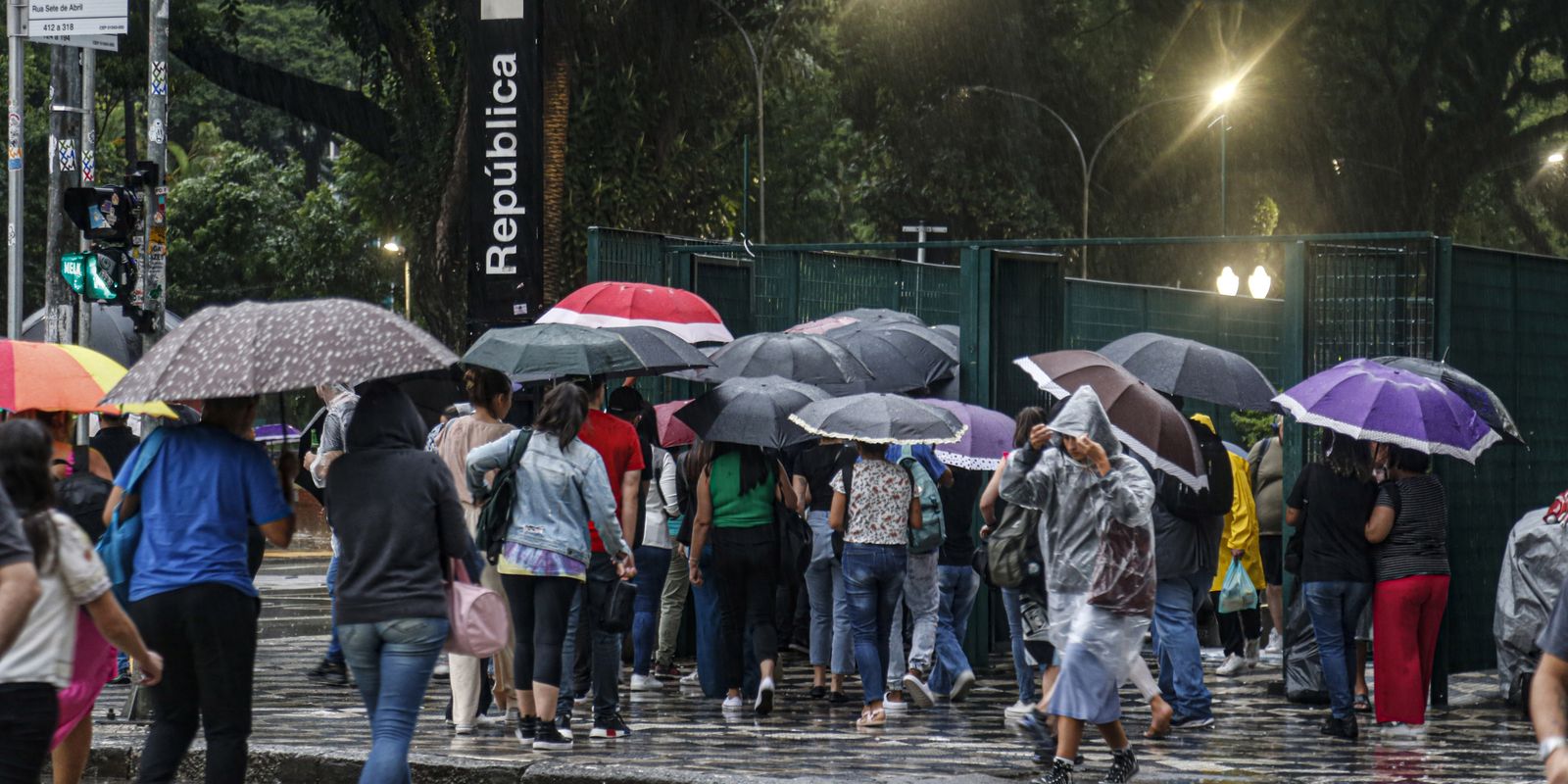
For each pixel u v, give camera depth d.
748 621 19.83
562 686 17.12
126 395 11.20
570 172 50.47
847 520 18.42
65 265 22.84
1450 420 17.38
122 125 88.75
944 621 20.44
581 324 18.92
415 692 11.63
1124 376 15.90
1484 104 70.44
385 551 11.64
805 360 20.52
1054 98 71.50
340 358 11.23
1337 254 21.30
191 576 11.25
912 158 71.50
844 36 68.31
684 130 55.84
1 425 9.92
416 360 11.34
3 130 74.44
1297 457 21.53
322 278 97.44
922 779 14.51
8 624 8.92
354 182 66.94
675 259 25.45
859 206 76.00
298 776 15.43
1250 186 75.06
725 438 18.52
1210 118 70.56
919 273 30.75
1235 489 23.11
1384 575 17.88
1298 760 16.23
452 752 16.03
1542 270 22.70
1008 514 16.16
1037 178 71.38
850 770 15.23
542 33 25.55
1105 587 14.19
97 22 26.23
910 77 68.88
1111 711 14.33
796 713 19.47
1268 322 38.78
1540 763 16.05
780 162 76.50
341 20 57.09
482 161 25.64
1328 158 70.50
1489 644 21.66
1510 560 20.47
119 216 22.42
